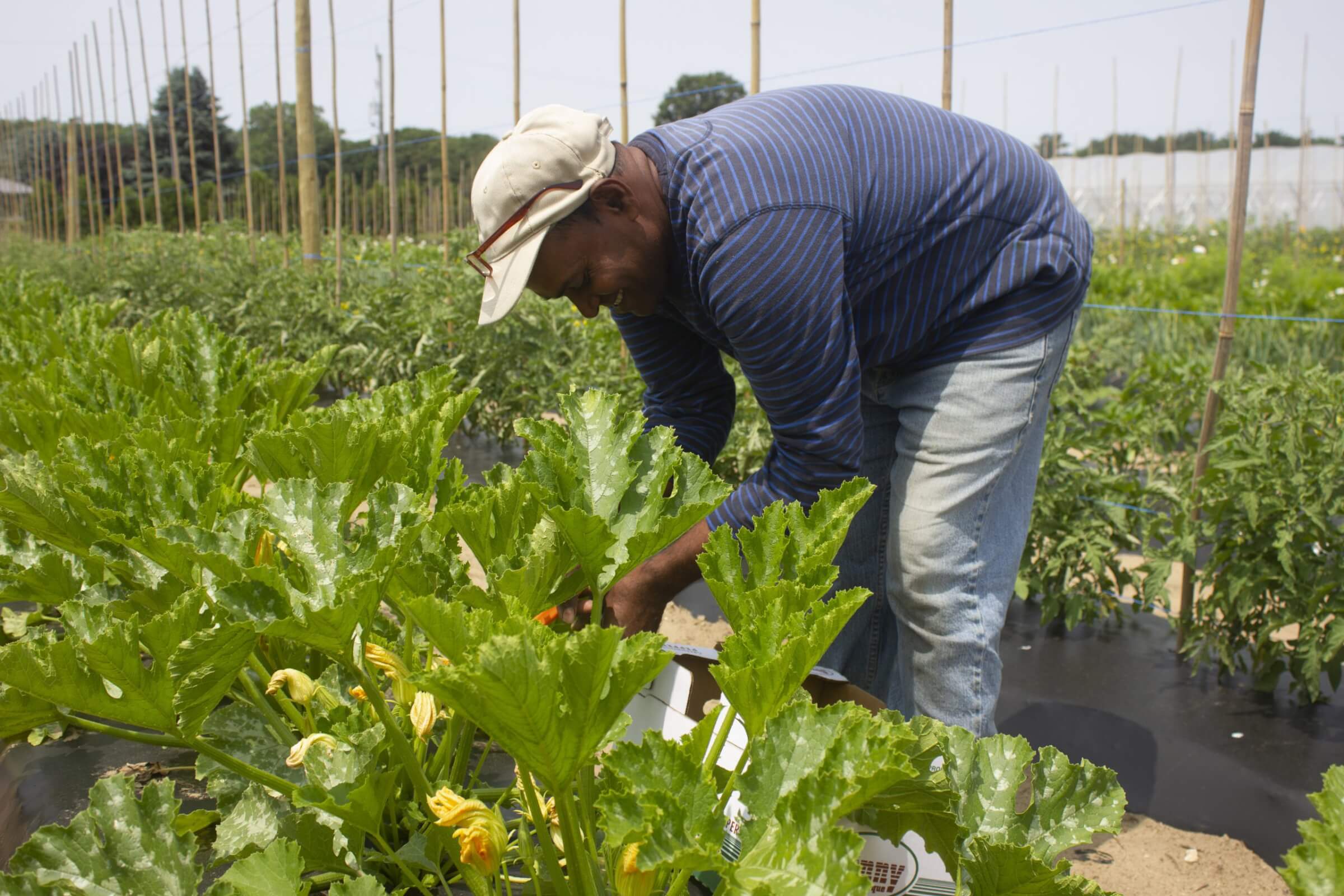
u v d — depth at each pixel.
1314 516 3.12
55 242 23.56
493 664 0.94
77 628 1.25
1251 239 18.41
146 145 43.50
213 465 1.66
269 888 1.13
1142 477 4.98
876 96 2.10
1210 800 2.78
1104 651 3.76
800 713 1.12
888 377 2.38
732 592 1.30
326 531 1.32
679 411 2.53
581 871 1.16
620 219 1.92
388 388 2.09
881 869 1.60
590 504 1.48
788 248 1.81
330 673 1.64
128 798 1.23
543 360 5.25
